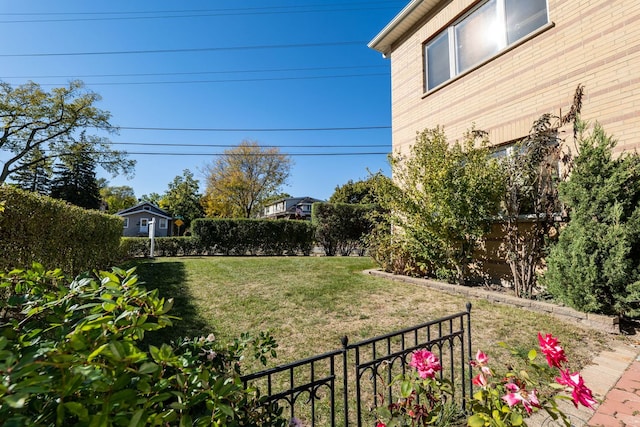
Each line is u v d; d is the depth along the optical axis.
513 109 5.55
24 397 0.71
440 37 7.29
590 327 3.61
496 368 2.76
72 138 22.80
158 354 1.02
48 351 0.89
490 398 1.48
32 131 21.20
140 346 3.19
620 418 2.04
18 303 1.28
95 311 1.13
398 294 5.30
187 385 1.13
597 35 4.48
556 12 4.98
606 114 4.33
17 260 3.72
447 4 6.95
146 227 35.84
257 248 15.79
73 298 1.28
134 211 35.44
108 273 1.25
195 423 1.05
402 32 8.28
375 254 7.61
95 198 34.12
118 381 0.89
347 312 4.39
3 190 3.46
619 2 4.27
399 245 6.79
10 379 0.77
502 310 4.28
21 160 22.41
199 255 15.60
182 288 5.96
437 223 5.63
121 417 0.86
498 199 5.06
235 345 1.67
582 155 3.95
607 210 3.66
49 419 0.89
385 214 6.97
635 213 3.54
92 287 1.27
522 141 5.09
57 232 4.86
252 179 31.34
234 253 15.74
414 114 7.83
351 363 2.96
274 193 33.19
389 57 9.12
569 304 3.90
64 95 20.95
